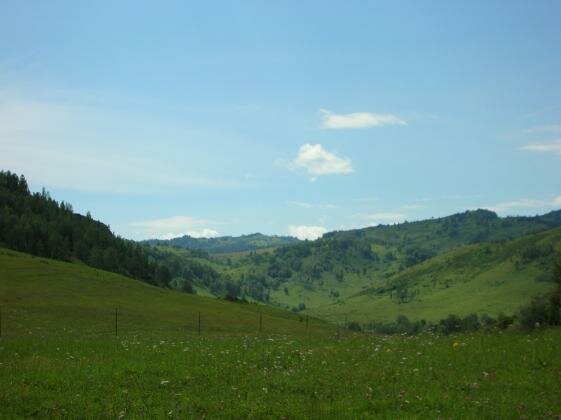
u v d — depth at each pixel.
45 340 34.41
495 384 17.20
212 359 23.67
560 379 17.38
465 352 22.64
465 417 13.99
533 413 14.26
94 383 18.95
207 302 143.25
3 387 18.22
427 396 15.88
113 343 31.69
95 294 119.50
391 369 19.91
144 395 17.34
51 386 18.61
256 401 16.09
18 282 116.94
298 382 18.28
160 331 67.62
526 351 21.91
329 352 24.67
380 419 14.21
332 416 14.60
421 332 36.66
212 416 15.02
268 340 32.81
